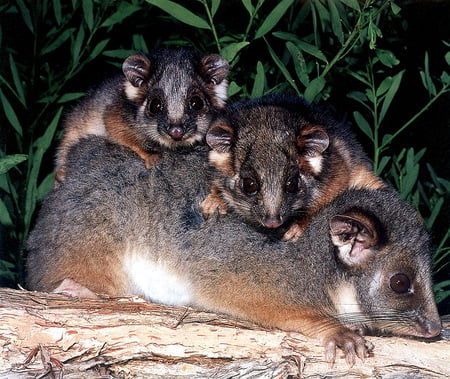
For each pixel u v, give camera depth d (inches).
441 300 40.0
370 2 39.1
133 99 39.8
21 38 45.9
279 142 36.8
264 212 35.4
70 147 39.0
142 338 32.7
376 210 35.4
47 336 32.4
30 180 40.3
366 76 42.6
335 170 36.9
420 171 46.5
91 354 32.5
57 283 35.9
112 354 32.6
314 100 42.4
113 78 41.4
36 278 36.4
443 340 34.3
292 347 33.1
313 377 33.0
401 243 34.9
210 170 36.5
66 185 36.6
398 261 34.7
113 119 39.1
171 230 35.7
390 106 46.9
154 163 36.3
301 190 36.3
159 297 36.0
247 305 34.9
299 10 43.9
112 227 35.9
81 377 32.4
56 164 40.4
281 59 44.4
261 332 33.3
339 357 33.1
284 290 34.8
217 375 32.7
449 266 42.2
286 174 36.3
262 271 34.9
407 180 41.3
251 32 44.0
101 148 37.6
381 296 34.8
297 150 36.8
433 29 46.5
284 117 37.6
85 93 42.4
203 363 32.8
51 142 42.7
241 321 34.1
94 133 39.6
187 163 36.5
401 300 34.7
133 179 36.1
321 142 36.6
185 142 38.4
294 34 41.6
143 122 38.8
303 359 32.9
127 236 35.9
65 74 44.1
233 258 35.0
